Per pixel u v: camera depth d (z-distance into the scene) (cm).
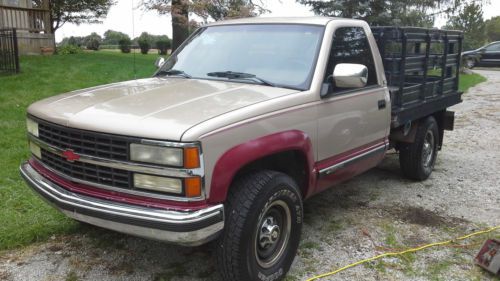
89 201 312
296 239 373
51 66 1384
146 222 293
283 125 351
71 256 399
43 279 363
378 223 484
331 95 405
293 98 366
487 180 640
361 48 466
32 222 437
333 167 418
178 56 477
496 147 840
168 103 335
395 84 535
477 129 1002
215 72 426
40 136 355
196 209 293
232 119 311
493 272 386
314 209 519
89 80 1213
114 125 301
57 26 2494
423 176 625
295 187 361
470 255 420
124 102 342
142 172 296
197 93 362
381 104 484
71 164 325
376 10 1789
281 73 404
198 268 384
